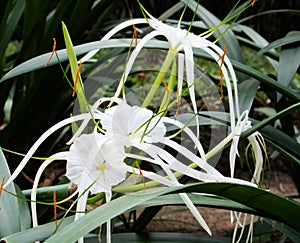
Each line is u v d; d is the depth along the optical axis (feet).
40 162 4.56
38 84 4.18
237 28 5.39
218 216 7.09
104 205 2.11
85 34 5.04
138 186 2.47
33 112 4.42
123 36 5.75
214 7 11.57
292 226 2.62
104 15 5.16
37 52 4.30
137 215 6.58
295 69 3.83
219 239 3.08
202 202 2.69
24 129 4.49
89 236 3.00
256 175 2.85
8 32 4.74
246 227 3.85
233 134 2.51
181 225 6.79
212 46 2.53
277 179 9.05
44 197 2.83
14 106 5.03
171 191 2.18
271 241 5.77
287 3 12.13
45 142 4.62
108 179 2.33
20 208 2.86
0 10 4.52
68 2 4.00
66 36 2.28
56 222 2.30
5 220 2.56
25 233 2.38
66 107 4.51
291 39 3.95
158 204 2.65
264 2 11.98
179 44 2.47
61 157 2.33
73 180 2.32
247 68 3.51
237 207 2.69
